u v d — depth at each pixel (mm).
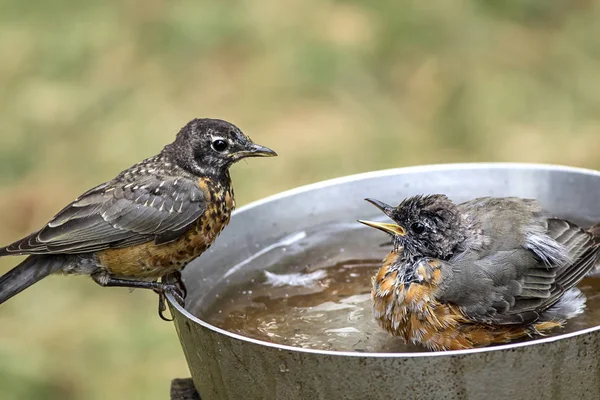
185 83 19125
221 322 7438
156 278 8734
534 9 19953
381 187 8750
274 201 8531
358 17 20469
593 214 8195
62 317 14086
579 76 18172
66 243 8336
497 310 7137
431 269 7285
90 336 13656
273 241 8492
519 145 16766
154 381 12805
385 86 18641
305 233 8594
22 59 20047
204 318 7516
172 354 13297
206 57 19812
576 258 7387
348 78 18922
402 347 7352
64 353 13383
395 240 7629
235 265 8312
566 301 7359
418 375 5605
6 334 13766
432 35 19531
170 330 13656
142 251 8453
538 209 7742
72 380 12969
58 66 19766
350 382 5695
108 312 14148
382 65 19094
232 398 6207
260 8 20875
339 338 7184
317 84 18828
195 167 8672
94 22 20828
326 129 17547
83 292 14531
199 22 20406
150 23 20688
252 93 18797
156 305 14211
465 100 17766
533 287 7262
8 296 8273
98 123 18234
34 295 14484
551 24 19766
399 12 19969
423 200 7496
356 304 7695
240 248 8383
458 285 7172
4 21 21219
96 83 19234
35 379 12961
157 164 8789
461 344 7242
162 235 8406
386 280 7375
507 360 5605
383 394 5684
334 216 8680
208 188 8555
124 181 8680
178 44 20094
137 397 12648
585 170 8281
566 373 5754
